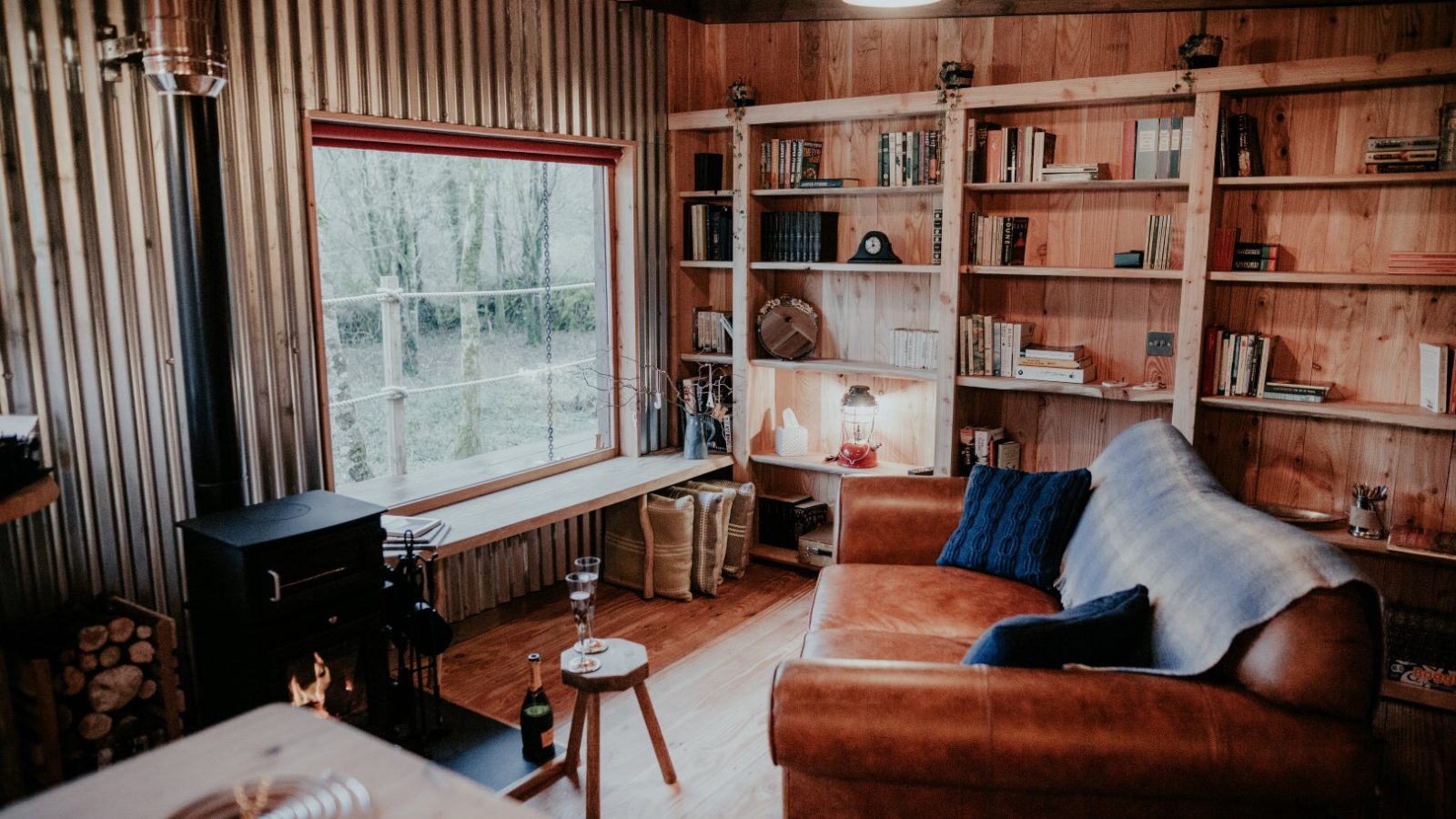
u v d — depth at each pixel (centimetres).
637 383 495
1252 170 367
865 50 466
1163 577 240
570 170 679
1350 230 368
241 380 333
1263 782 190
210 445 296
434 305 723
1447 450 362
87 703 282
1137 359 419
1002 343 431
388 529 348
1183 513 256
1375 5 354
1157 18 396
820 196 487
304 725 135
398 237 716
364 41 358
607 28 458
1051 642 213
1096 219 419
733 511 479
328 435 361
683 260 514
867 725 202
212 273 288
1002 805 212
